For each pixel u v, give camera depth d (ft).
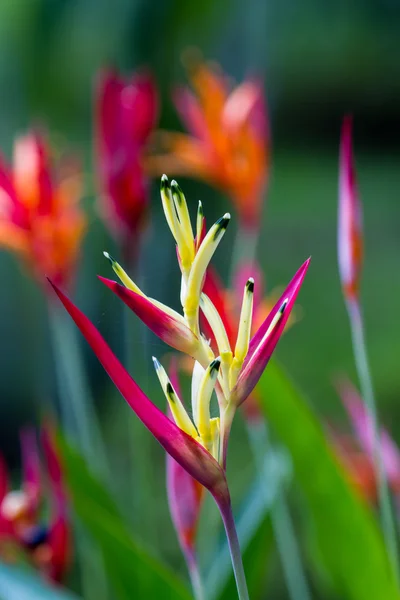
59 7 9.89
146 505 5.41
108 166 5.14
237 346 3.54
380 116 35.37
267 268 21.66
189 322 3.53
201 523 5.24
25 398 12.89
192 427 3.54
